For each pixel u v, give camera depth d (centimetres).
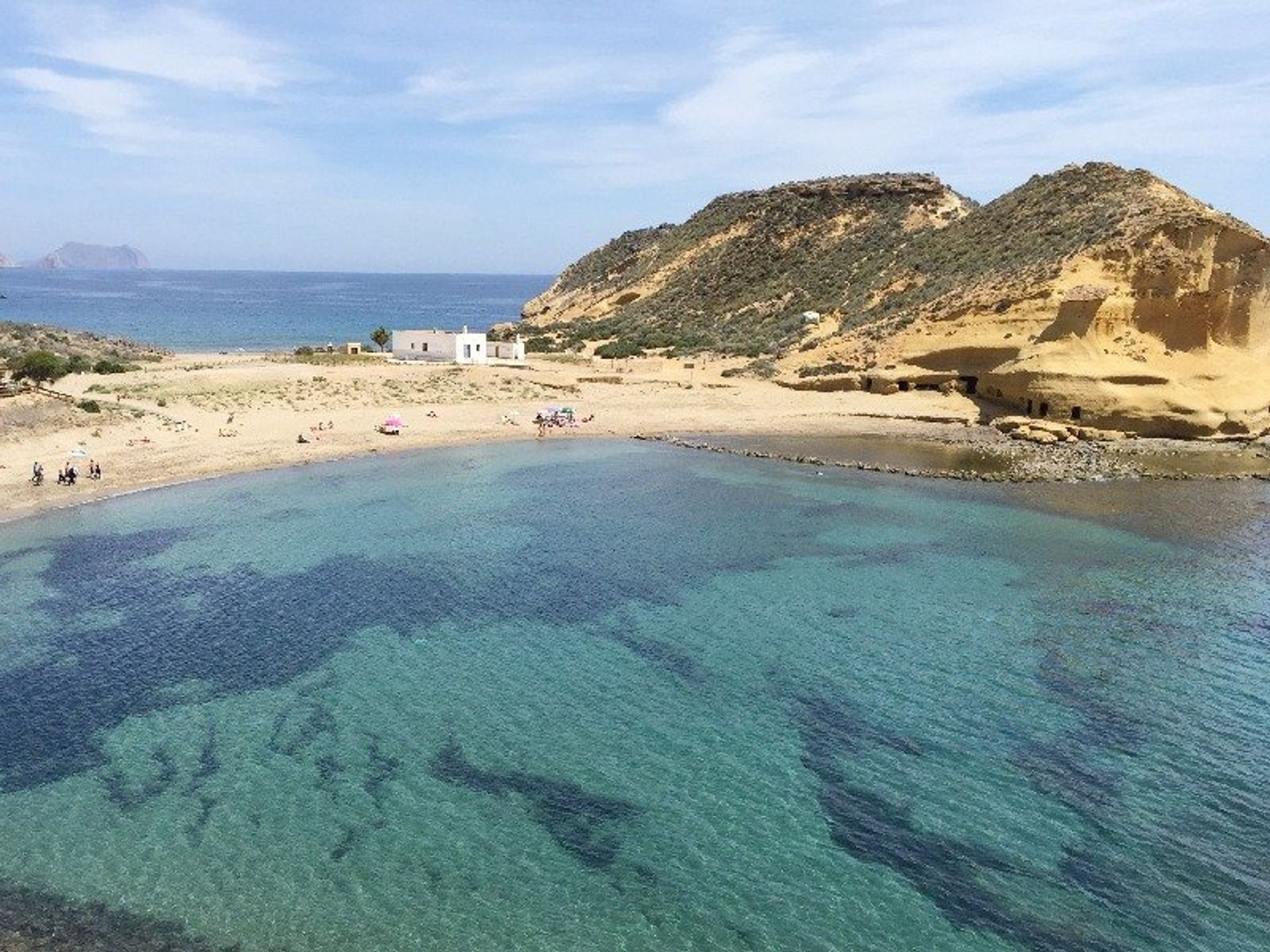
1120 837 2077
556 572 3822
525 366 9581
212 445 5916
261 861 1961
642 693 2759
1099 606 3444
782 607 3441
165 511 4597
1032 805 2195
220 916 1794
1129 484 5353
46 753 2386
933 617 3341
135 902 1828
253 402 7081
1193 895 1894
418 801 2197
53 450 5509
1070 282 7375
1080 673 2884
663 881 1930
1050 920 1827
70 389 7044
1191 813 2161
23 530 4231
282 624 3244
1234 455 6050
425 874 1934
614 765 2366
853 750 2444
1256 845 2050
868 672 2902
